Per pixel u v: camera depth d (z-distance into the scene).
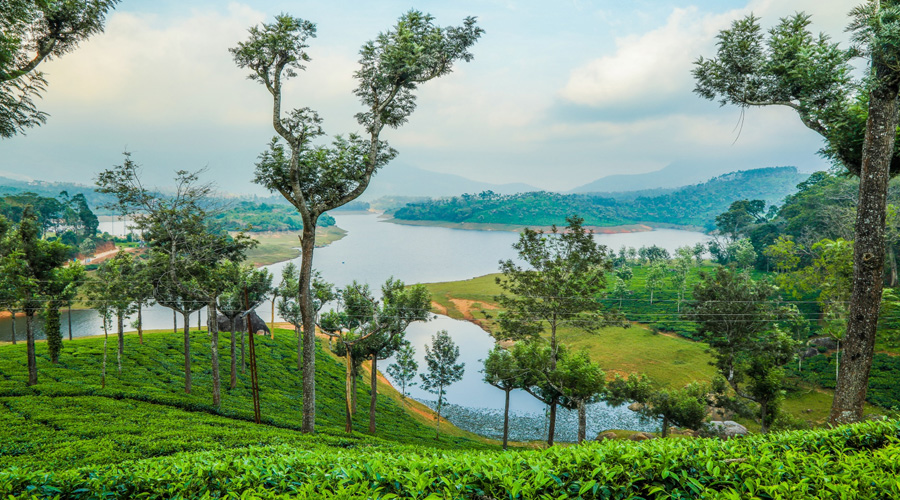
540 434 48.72
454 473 8.16
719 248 142.38
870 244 16.44
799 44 18.94
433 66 27.33
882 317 43.03
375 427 39.12
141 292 38.88
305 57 25.77
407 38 25.17
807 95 18.64
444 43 26.89
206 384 40.25
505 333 42.16
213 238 36.56
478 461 8.74
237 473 9.39
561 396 38.03
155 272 36.31
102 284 35.56
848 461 7.91
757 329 46.06
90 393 31.81
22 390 30.92
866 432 9.98
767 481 7.38
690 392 41.47
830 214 77.00
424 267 157.62
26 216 33.62
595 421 51.56
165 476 9.03
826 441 9.71
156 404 31.91
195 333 58.25
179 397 33.72
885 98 15.88
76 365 38.41
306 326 26.92
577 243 41.38
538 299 40.81
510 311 42.47
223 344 54.94
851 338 16.92
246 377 44.97
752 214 155.25
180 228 34.41
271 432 25.89
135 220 33.06
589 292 40.94
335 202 27.34
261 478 8.87
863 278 16.62
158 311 102.62
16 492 8.41
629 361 62.94
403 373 48.25
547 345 40.28
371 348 37.88
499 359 39.22
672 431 44.56
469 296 108.06
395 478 8.19
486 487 7.82
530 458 8.83
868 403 42.34
